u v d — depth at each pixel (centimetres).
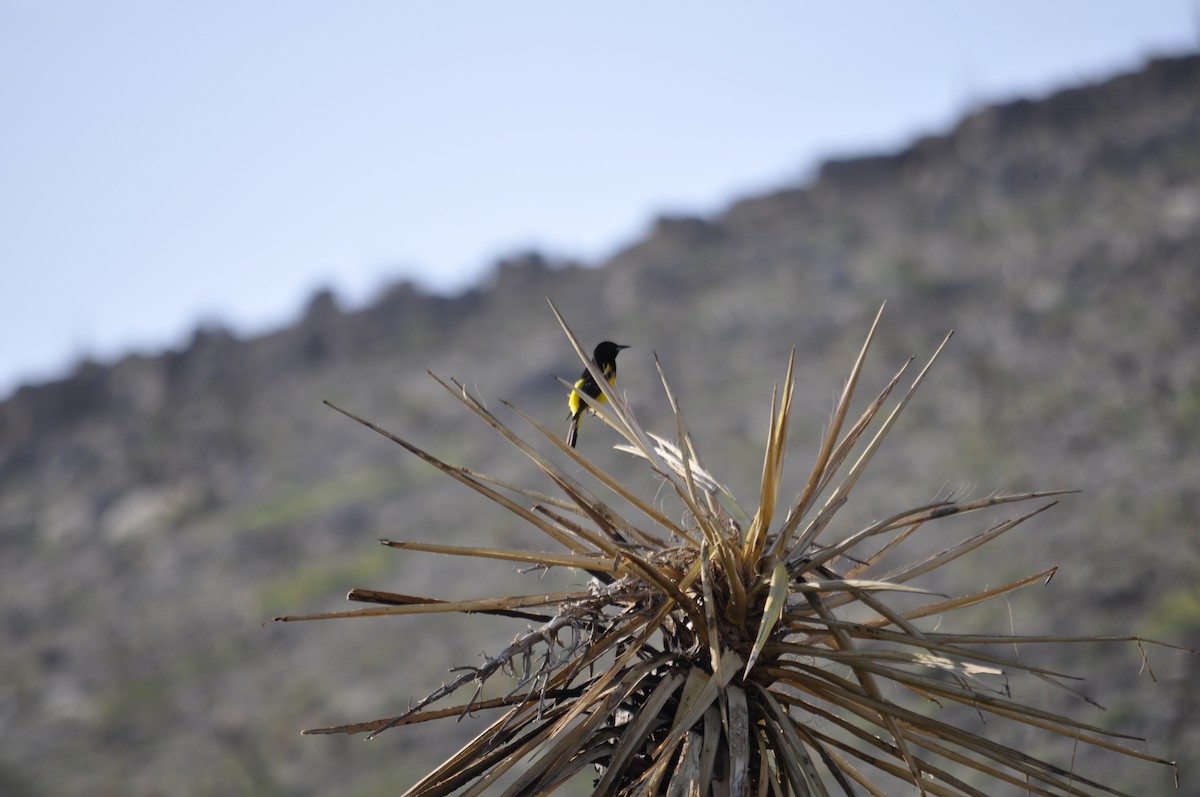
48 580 13012
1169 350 9338
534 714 994
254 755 7600
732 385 11325
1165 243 11644
